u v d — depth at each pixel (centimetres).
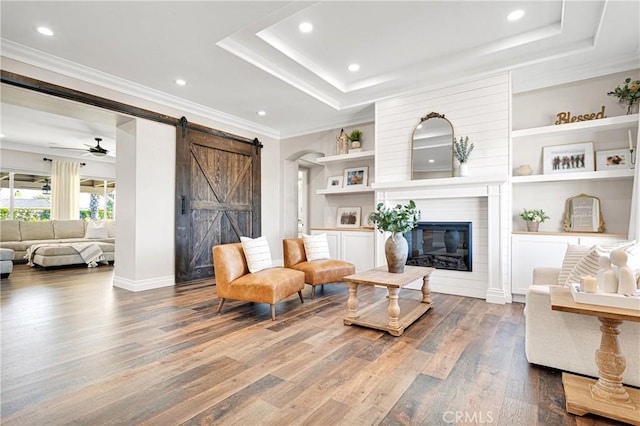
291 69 403
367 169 562
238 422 158
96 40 319
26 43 324
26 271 596
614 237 330
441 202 437
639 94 336
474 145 402
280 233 667
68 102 375
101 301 382
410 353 238
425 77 416
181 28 299
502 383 195
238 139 576
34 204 830
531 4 288
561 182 389
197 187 511
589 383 186
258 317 324
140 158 441
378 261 474
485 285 404
